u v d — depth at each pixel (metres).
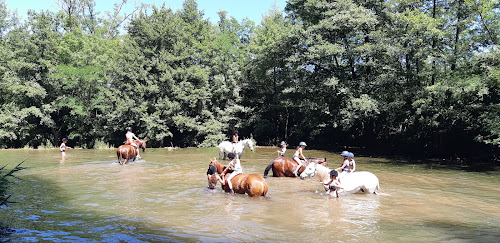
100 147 36.12
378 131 33.03
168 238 6.96
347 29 30.19
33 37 35.94
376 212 9.09
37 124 37.97
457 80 21.45
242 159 23.23
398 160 23.34
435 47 24.00
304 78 35.47
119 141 39.22
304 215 8.70
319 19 35.06
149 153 27.88
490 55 19.69
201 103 38.88
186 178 14.45
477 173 17.09
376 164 20.86
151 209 9.29
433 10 25.30
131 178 14.42
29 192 11.55
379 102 26.94
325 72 34.16
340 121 30.81
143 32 38.78
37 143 36.69
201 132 37.25
